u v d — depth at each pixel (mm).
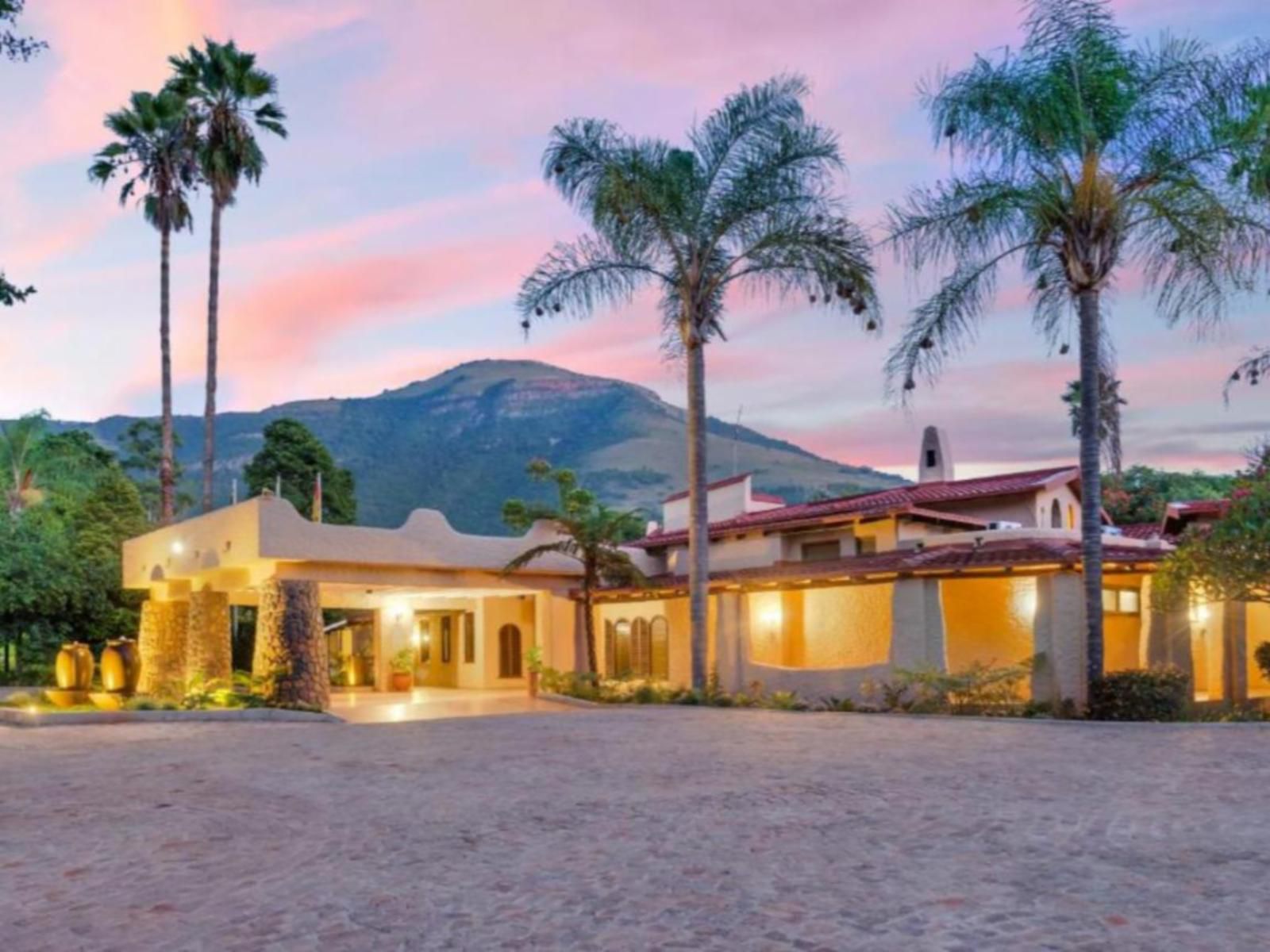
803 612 26172
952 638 24562
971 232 18719
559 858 7629
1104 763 11852
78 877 7230
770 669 24297
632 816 9117
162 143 39438
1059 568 20875
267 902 6582
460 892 6742
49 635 34625
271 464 47312
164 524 39812
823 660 25641
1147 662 20469
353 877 7152
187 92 39000
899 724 16859
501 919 6160
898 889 6668
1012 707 19969
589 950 5609
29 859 7758
